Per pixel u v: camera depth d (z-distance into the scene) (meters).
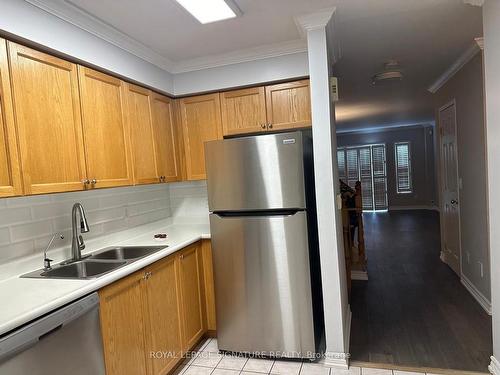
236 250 2.55
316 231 2.74
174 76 3.06
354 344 2.68
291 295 2.44
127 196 2.92
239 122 2.95
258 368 2.43
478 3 2.14
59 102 1.92
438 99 4.67
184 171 3.15
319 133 2.32
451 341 2.63
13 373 1.32
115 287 1.84
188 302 2.61
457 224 4.02
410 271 4.40
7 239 1.91
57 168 1.89
